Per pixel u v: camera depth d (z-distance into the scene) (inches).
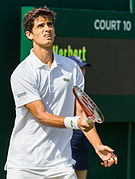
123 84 497.7
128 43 499.2
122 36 496.7
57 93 282.4
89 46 484.4
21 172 276.2
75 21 476.4
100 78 489.1
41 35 278.1
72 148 408.8
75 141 407.8
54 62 283.1
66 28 473.7
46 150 278.5
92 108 245.8
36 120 276.8
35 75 276.8
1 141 475.5
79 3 500.4
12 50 475.5
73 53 477.4
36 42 281.7
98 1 507.8
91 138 278.7
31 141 278.1
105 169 514.9
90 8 504.7
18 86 273.6
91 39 484.4
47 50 282.0
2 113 474.3
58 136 280.4
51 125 263.3
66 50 474.3
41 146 278.1
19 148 279.1
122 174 522.6
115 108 494.6
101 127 510.3
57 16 469.7
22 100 272.4
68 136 286.4
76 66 297.9
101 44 488.7
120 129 518.3
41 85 277.9
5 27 472.7
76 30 477.7
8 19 473.7
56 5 491.5
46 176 278.1
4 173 478.3
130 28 499.2
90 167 508.4
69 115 291.0
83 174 423.8
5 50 473.1
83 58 482.3
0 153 476.4
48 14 280.7
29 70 277.3
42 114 265.6
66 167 283.6
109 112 492.4
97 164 511.2
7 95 475.5
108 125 513.0
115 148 517.3
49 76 280.2
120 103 495.8
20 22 476.7
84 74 439.2
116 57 494.6
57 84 282.4
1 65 473.1
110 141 514.9
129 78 499.5
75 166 411.2
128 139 522.0
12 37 475.5
